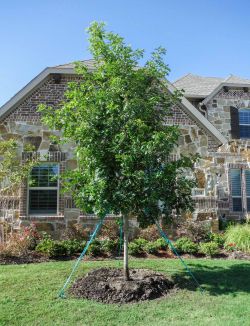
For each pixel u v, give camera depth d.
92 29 9.05
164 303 7.92
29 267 10.40
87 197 8.89
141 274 9.57
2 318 7.08
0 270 10.02
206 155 16.28
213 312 7.47
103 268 10.11
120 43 9.08
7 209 14.45
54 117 9.14
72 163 15.16
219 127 20.61
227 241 14.06
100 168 8.66
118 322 7.01
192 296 8.38
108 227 14.45
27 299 7.98
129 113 8.67
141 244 13.12
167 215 9.02
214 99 20.89
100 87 9.29
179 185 8.95
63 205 14.76
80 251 12.50
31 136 15.15
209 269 10.59
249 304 7.92
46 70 15.38
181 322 6.98
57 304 7.73
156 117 9.44
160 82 9.70
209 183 16.02
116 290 8.29
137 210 8.84
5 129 15.08
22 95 15.17
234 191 19.64
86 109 8.79
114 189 8.56
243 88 21.16
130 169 8.34
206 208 15.75
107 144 8.73
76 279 9.18
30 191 14.98
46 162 15.11
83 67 9.47
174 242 13.76
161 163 8.74
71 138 9.27
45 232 14.24
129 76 9.02
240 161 19.56
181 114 16.41
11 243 12.26
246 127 21.16
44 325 6.87
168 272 10.14
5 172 13.27
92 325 6.89
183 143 16.20
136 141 8.26
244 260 12.12
